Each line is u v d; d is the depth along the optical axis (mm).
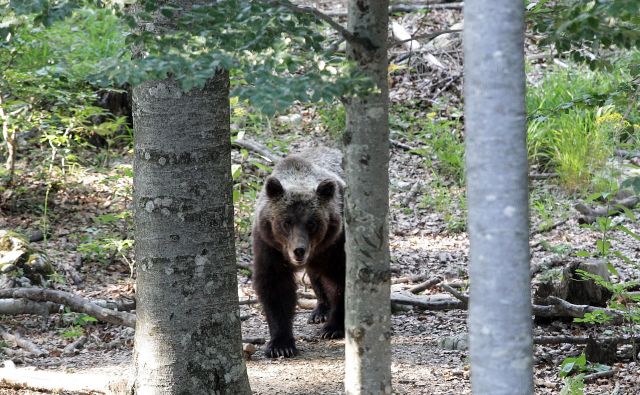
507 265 4703
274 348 12141
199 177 8555
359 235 6891
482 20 4586
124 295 14258
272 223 12477
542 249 17344
